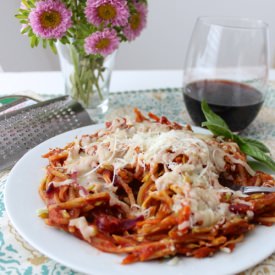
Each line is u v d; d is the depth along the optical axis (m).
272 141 0.58
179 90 0.72
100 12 0.55
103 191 0.41
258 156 0.47
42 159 0.47
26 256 0.38
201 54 0.59
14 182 0.43
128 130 0.48
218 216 0.38
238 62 0.59
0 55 0.93
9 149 0.50
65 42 0.57
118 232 0.39
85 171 0.43
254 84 0.59
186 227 0.37
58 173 0.43
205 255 0.36
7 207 0.39
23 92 0.66
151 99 0.69
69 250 0.36
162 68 1.19
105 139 0.46
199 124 0.59
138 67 1.18
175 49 1.16
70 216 0.39
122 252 0.36
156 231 0.38
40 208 0.40
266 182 0.44
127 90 0.72
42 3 0.54
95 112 0.63
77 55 0.59
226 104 0.55
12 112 0.55
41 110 0.56
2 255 0.38
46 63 1.05
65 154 0.46
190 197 0.39
